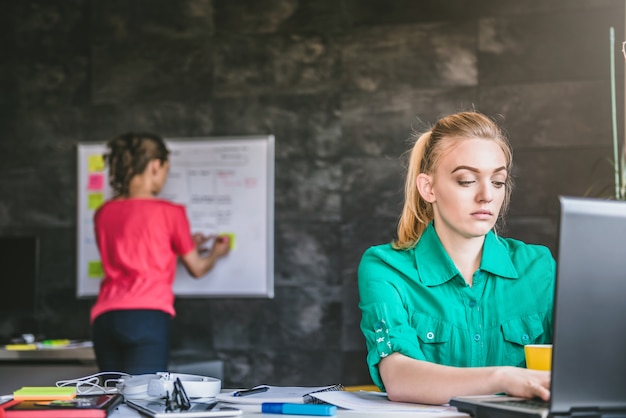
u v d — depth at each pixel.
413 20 4.70
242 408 1.44
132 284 4.12
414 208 1.84
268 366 4.74
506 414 1.21
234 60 4.89
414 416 1.35
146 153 4.70
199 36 4.95
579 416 1.17
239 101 4.87
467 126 1.68
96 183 4.97
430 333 1.72
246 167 4.81
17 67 5.13
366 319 1.70
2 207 5.09
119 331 4.05
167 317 4.18
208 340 4.81
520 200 4.52
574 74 4.50
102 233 4.22
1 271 4.69
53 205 5.04
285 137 4.80
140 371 4.05
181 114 4.94
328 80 4.77
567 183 4.48
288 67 4.82
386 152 4.69
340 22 4.77
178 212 4.32
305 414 1.37
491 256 1.75
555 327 1.15
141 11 5.02
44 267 5.03
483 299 1.74
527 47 4.56
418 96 4.67
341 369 4.68
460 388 1.42
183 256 4.39
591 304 1.17
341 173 4.73
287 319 4.74
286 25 4.84
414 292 1.75
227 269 4.79
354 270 4.69
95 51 5.06
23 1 5.15
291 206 4.77
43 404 1.35
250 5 4.89
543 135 4.52
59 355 4.25
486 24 4.61
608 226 1.17
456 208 1.66
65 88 5.08
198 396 1.56
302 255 4.74
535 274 1.76
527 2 4.57
